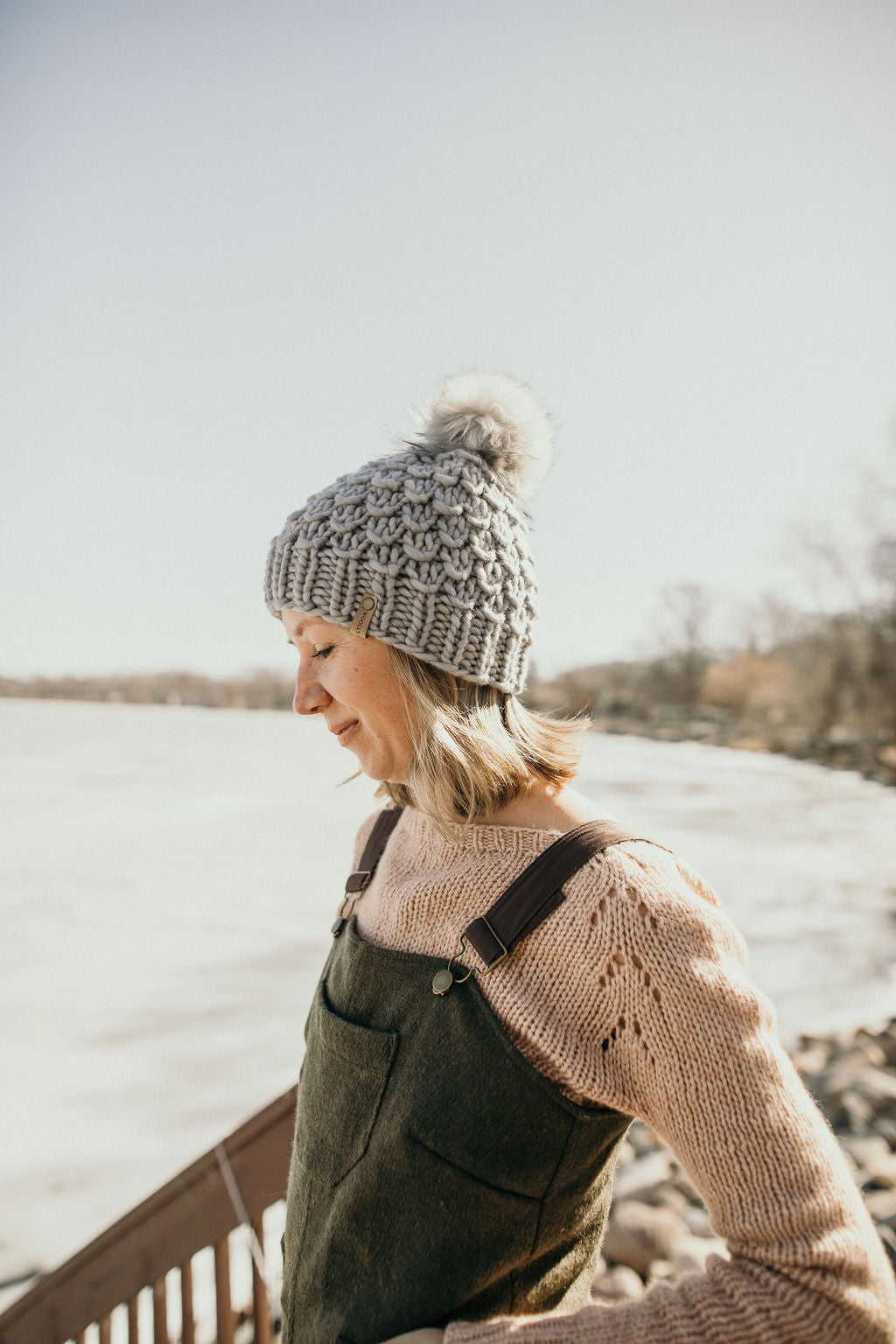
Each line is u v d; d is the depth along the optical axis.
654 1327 0.69
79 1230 3.16
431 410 1.05
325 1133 0.89
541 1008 0.78
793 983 5.50
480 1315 0.78
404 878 0.97
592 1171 0.81
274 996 5.46
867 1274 0.67
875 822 12.17
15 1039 4.84
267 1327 1.48
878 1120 3.45
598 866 0.80
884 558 29.78
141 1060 4.57
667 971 0.73
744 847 10.27
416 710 0.97
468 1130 0.78
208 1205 1.56
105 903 7.72
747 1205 0.69
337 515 0.97
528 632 1.03
